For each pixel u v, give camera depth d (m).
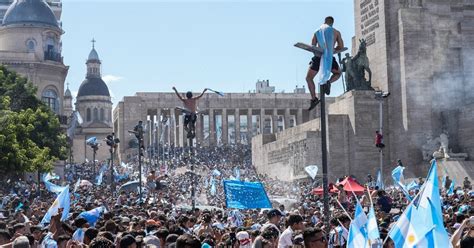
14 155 70.12
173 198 63.56
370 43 94.69
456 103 88.31
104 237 15.53
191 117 42.88
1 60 134.38
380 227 20.70
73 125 139.62
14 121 75.69
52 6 177.00
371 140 87.44
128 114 199.62
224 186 28.58
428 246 13.98
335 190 45.38
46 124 101.25
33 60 136.12
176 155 168.25
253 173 116.12
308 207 41.31
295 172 95.19
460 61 90.06
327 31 20.38
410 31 88.25
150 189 62.66
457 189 58.94
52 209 25.73
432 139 87.06
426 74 88.06
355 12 99.00
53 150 102.00
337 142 88.38
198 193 81.44
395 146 88.69
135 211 36.09
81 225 21.83
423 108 87.56
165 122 160.38
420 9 88.75
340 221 20.12
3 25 140.75
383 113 89.38
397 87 89.19
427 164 85.19
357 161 87.00
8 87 102.25
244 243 21.39
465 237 16.05
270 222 20.61
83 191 68.38
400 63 88.81
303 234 14.52
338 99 93.94
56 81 140.00
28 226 23.25
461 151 86.31
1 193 74.06
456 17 90.44
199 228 24.80
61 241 19.25
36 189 73.56
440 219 14.02
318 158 89.38
